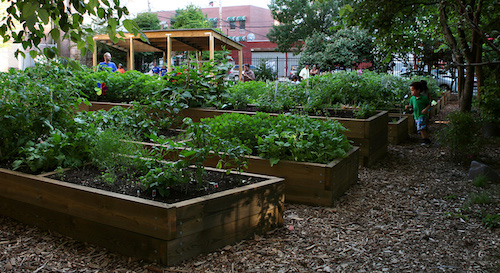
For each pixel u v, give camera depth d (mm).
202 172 3629
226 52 8430
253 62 37531
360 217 4316
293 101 8820
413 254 3477
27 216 3844
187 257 3201
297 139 4902
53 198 3607
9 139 4457
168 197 3383
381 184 5566
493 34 8359
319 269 3178
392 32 9133
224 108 7953
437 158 7219
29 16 2645
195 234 3230
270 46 38781
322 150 4859
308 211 4441
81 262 3174
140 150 4832
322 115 7762
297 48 35406
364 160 6496
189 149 3885
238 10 58031
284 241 3652
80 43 3176
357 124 6461
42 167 4125
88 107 8828
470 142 6688
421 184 5621
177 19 35688
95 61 18281
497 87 9031
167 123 6582
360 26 9109
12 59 14664
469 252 3531
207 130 3914
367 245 3639
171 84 7922
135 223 3158
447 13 9188
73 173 4035
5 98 4504
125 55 23781
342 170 4941
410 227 4086
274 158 4758
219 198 3365
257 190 3668
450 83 24188
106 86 8969
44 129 4648
